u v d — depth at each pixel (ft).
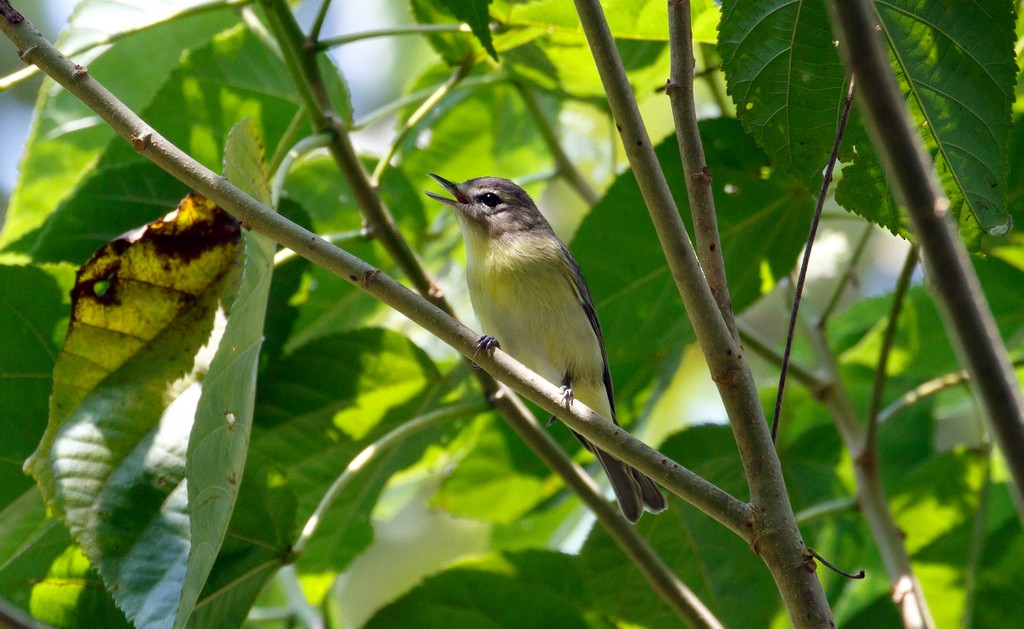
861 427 31.89
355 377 30.42
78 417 23.15
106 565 21.44
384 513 41.73
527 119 40.32
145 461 22.65
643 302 30.07
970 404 37.32
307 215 29.40
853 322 39.34
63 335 25.75
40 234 30.09
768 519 17.10
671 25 19.08
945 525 32.83
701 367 48.52
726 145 28.78
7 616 15.08
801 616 16.58
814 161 22.48
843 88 21.77
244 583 24.77
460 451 37.09
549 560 30.42
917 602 26.71
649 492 31.60
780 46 21.81
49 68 19.66
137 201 28.81
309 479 31.45
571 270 34.09
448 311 28.22
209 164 32.96
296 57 27.86
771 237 29.78
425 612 30.37
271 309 29.76
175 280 24.12
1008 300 32.78
